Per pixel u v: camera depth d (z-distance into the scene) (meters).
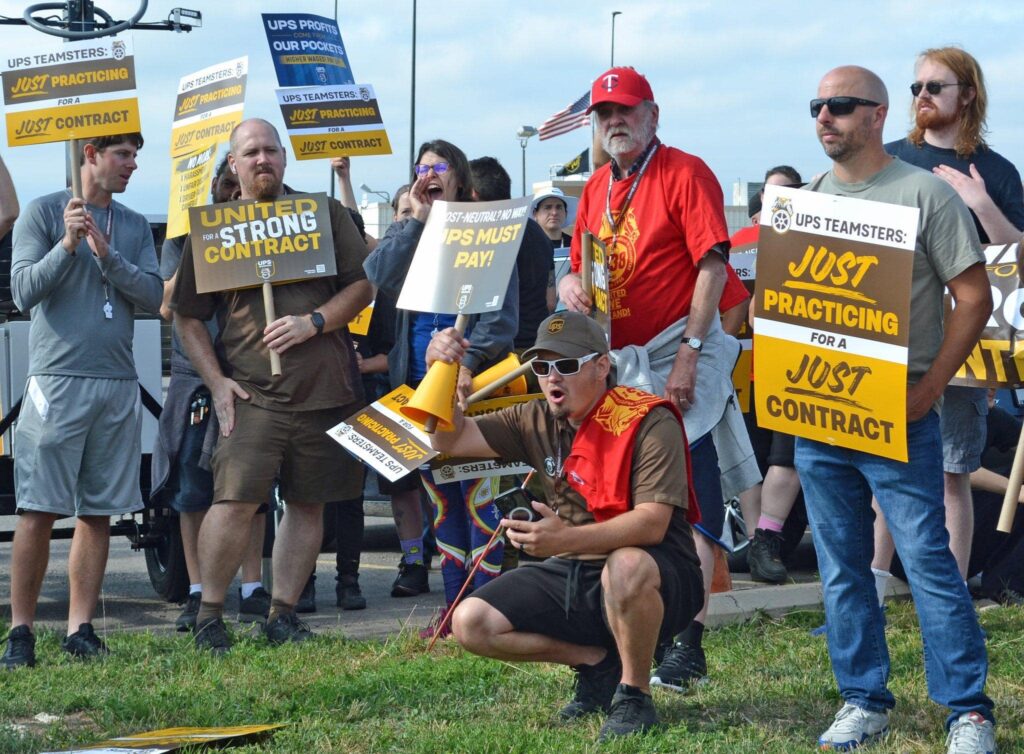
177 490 7.45
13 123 6.48
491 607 4.87
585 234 5.54
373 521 12.29
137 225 6.77
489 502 6.74
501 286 5.00
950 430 6.50
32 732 5.15
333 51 9.09
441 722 5.09
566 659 5.03
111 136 6.54
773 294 4.83
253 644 6.54
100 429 6.46
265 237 6.51
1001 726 4.93
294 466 6.59
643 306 5.79
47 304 6.42
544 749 4.64
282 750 4.75
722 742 4.72
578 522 4.90
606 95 5.68
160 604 8.34
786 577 8.33
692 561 4.91
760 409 4.87
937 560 4.62
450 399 4.92
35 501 6.32
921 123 6.48
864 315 4.65
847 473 4.82
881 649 4.86
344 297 6.57
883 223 4.62
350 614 7.80
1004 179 6.44
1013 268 6.10
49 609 8.23
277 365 6.43
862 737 4.77
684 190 5.68
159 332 8.03
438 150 6.47
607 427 4.81
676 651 5.65
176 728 5.12
